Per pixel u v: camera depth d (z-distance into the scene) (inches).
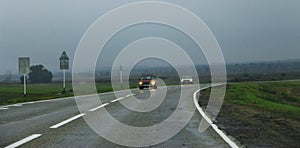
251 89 1875.0
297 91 2031.3
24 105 818.2
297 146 358.9
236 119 575.2
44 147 346.6
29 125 491.2
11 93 1545.3
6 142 369.4
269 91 1943.9
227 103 910.4
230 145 363.6
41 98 1080.2
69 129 457.1
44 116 595.2
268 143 373.7
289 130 463.2
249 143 373.4
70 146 352.8
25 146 350.6
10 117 582.9
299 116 663.1
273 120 573.0
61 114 624.1
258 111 726.5
